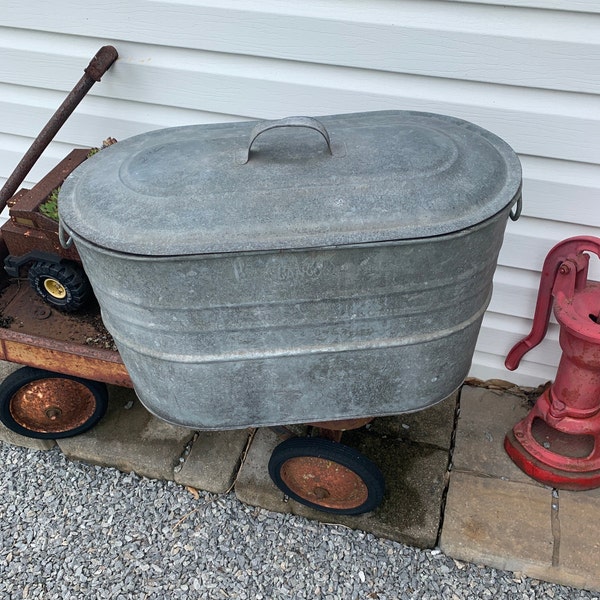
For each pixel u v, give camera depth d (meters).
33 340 1.73
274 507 1.97
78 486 2.09
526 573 1.79
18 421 2.05
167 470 2.05
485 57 1.61
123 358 1.49
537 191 1.81
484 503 1.89
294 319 1.27
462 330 1.38
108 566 1.87
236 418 1.52
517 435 2.00
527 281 2.01
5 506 2.04
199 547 1.91
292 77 1.81
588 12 1.47
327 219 1.14
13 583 1.84
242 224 1.14
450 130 1.38
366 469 1.67
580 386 1.82
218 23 1.75
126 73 1.94
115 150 1.42
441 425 2.13
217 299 1.22
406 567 1.83
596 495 1.91
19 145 2.31
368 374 1.41
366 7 1.62
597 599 1.73
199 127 1.51
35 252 1.79
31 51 1.99
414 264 1.18
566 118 1.65
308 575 1.83
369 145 1.27
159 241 1.14
